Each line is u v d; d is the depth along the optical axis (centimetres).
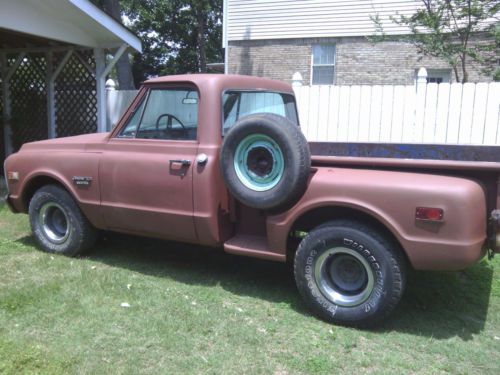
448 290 445
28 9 787
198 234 411
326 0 1379
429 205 326
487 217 345
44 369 294
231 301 409
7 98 1076
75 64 1001
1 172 1051
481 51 1024
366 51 1361
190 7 3331
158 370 302
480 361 323
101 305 389
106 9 1875
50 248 513
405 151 442
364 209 345
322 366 311
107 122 1133
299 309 396
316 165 386
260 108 477
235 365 311
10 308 375
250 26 1474
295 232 418
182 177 408
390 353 330
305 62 1434
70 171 479
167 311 382
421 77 825
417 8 1184
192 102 414
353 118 868
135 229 449
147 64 3481
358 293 362
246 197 377
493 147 418
